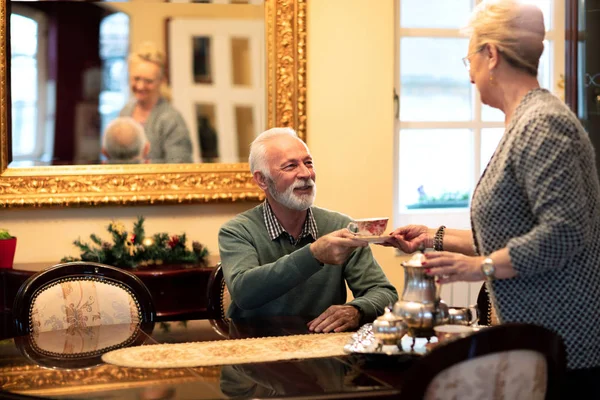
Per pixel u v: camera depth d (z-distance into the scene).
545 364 1.82
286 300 2.82
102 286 2.82
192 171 4.03
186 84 4.05
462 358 1.69
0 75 3.86
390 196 4.28
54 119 3.94
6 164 3.88
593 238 1.97
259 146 2.83
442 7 4.49
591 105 4.43
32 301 2.74
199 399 1.82
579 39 4.46
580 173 1.90
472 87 4.55
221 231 2.85
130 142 4.01
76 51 3.95
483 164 4.58
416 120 4.50
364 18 4.19
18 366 2.16
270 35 4.07
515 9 2.06
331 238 2.45
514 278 1.97
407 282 2.15
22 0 3.89
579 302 1.95
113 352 2.29
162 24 4.02
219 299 3.06
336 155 4.20
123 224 4.04
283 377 1.97
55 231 3.99
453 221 4.54
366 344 2.19
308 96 4.16
